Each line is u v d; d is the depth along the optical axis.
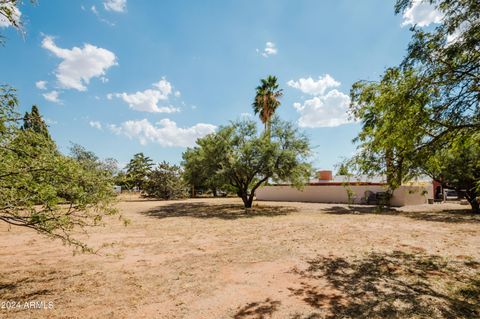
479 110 4.43
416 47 4.55
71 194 4.20
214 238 10.23
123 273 6.15
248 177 22.41
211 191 51.09
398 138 5.23
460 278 5.79
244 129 21.86
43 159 3.84
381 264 6.82
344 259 7.29
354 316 4.16
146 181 40.34
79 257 7.52
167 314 4.22
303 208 22.64
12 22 3.47
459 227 12.26
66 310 4.34
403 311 4.31
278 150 20.31
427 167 5.99
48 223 4.00
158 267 6.61
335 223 13.88
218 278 5.85
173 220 15.59
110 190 4.67
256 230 11.95
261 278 5.85
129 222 5.21
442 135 4.82
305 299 4.77
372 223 13.77
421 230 11.62
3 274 6.06
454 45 4.15
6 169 3.54
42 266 6.66
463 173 15.91
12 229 12.27
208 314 4.23
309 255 7.71
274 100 29.11
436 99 4.68
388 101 5.08
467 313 4.24
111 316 4.16
